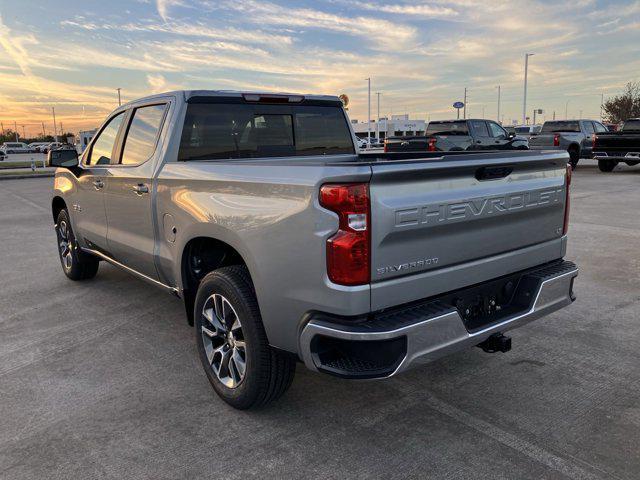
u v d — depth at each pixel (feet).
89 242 17.30
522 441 9.46
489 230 9.61
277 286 8.91
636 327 14.61
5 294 18.67
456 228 8.98
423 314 8.43
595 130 68.18
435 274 8.84
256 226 9.18
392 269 8.25
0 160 164.86
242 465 8.95
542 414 10.35
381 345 8.13
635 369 12.16
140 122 13.96
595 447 9.25
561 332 14.34
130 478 8.65
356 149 16.11
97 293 18.62
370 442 9.54
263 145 13.96
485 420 10.18
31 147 256.11
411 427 9.98
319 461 9.01
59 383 11.98
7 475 8.76
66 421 10.38
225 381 10.82
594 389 11.28
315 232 8.18
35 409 10.85
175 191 11.63
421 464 8.87
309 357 8.55
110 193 14.79
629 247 23.82
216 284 10.26
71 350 13.82
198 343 11.33
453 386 11.55
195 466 8.94
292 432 9.89
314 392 11.41
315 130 15.05
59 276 21.08
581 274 19.67
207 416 10.50
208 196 10.53
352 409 10.69
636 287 18.08
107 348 13.92
